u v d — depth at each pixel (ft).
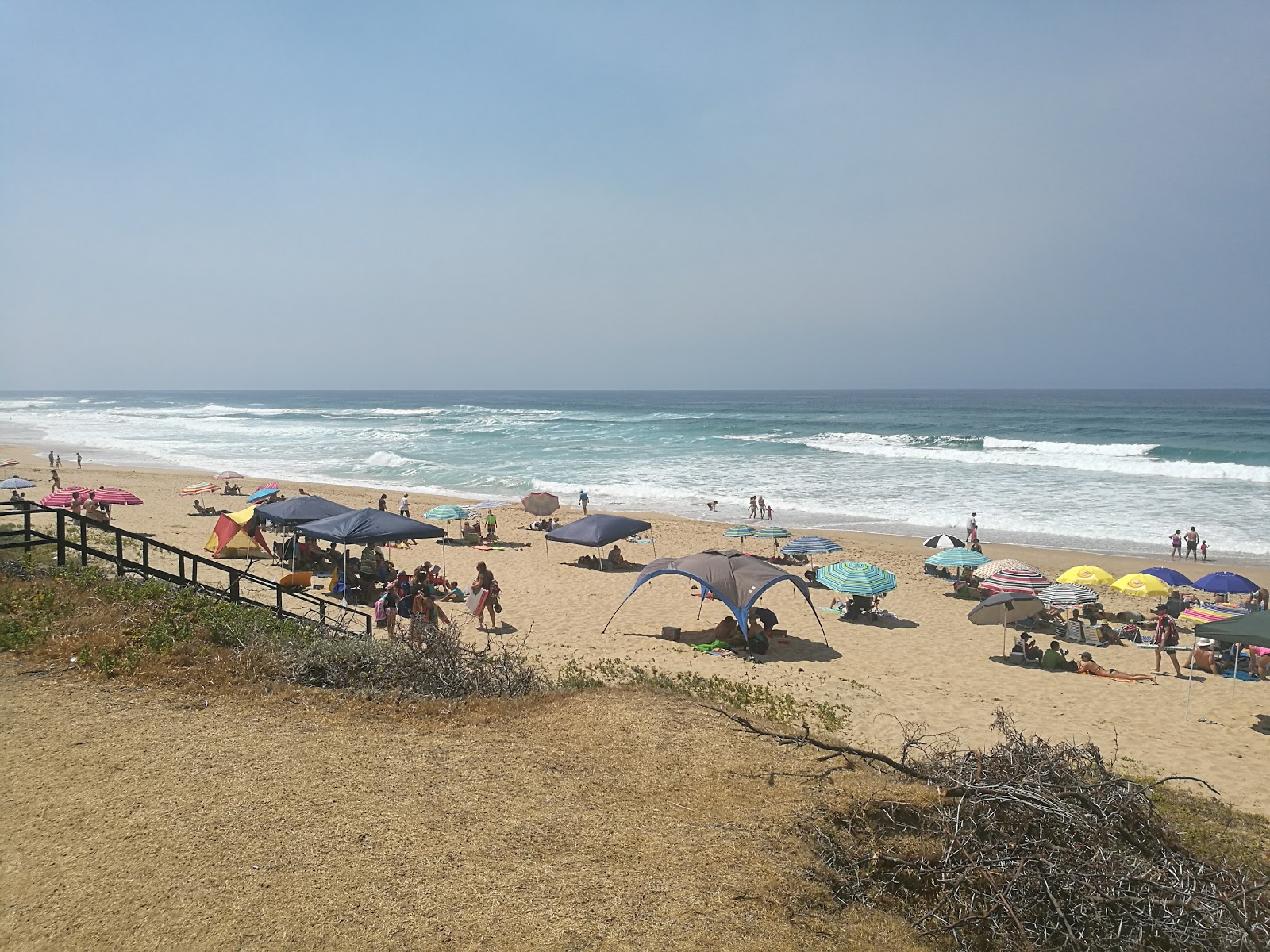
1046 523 108.99
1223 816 29.04
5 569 34.40
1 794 18.56
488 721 26.14
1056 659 52.60
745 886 17.19
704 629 58.39
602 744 24.58
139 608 31.81
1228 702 46.83
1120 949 16.55
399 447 209.97
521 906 15.87
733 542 96.12
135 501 86.53
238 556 73.05
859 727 37.63
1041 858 17.69
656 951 14.88
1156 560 88.99
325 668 28.94
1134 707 45.75
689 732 26.07
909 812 20.75
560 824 19.20
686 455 188.96
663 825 19.56
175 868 16.25
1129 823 19.51
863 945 15.84
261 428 291.79
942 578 80.43
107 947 13.97
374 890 16.01
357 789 20.13
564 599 66.95
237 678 26.96
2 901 14.97
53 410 479.41
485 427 278.46
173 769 20.36
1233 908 15.94
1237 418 306.55
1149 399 611.06
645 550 90.53
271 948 14.20
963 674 51.31
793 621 63.72
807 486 140.87
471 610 56.03
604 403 627.05
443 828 18.54
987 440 207.51
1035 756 21.25
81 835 17.16
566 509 122.21
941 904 17.58
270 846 17.26
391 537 59.52
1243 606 66.13
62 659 26.84
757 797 21.50
